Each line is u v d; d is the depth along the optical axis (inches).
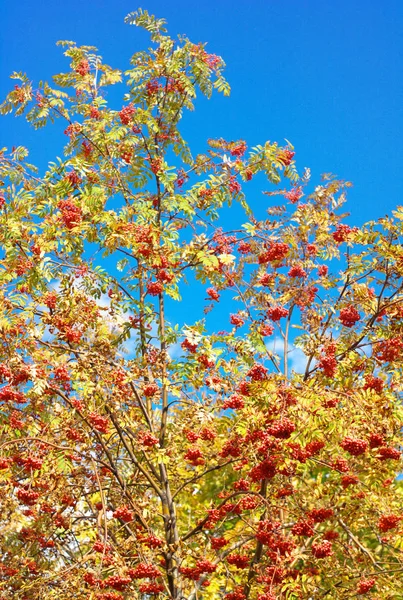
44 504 376.2
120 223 405.4
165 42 484.4
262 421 316.5
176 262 424.2
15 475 369.7
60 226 413.7
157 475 402.9
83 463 384.2
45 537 386.0
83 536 400.5
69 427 361.1
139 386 379.2
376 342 376.2
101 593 317.7
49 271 400.5
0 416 369.1
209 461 398.0
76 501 380.2
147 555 348.5
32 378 333.4
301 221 428.8
